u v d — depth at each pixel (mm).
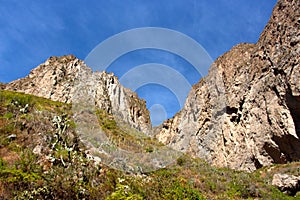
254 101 34969
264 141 31391
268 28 36875
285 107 28922
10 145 13547
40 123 16531
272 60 31906
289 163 27672
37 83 50312
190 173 20891
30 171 11688
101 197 12117
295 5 31328
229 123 39031
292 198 20016
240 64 42562
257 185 21062
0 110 17406
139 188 14195
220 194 18641
